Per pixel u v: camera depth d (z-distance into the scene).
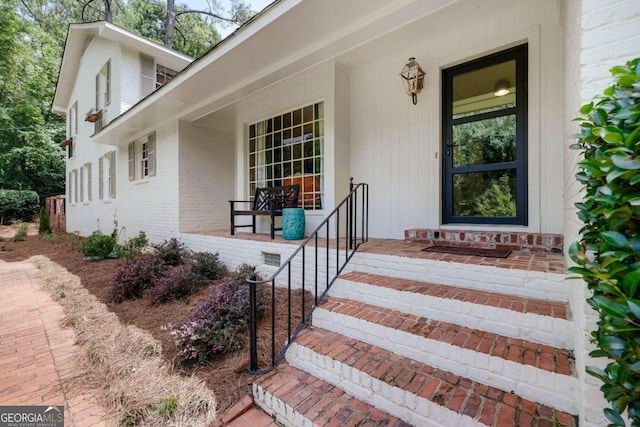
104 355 2.53
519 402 1.48
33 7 14.95
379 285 2.43
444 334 1.87
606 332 0.86
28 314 3.63
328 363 1.93
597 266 0.86
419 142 3.60
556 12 2.74
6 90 14.39
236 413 1.84
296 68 3.80
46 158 15.73
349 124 4.25
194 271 4.29
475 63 3.27
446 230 3.26
